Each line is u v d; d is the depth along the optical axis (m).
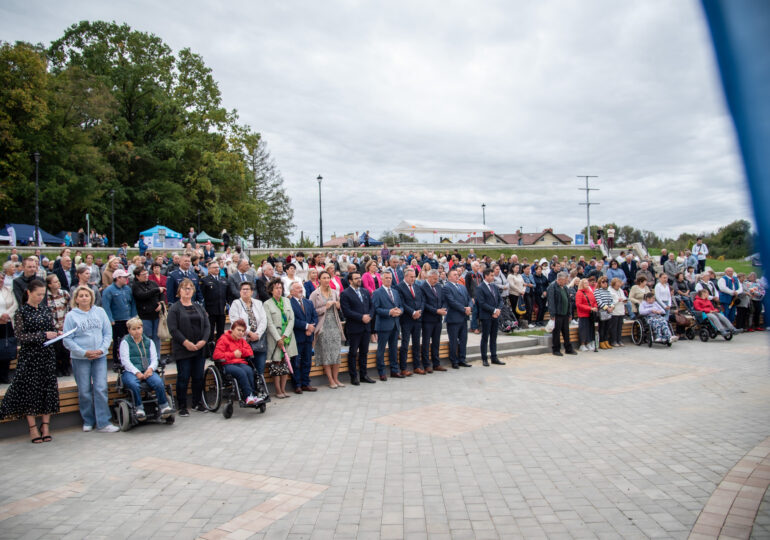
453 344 12.09
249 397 8.12
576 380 10.59
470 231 51.34
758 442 6.62
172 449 6.71
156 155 44.81
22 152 35.38
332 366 10.36
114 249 28.88
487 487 5.29
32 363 7.08
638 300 15.80
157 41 46.06
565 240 81.31
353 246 37.56
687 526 4.37
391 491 5.21
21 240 33.53
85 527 4.53
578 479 5.47
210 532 4.40
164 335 10.39
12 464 6.25
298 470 5.84
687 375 11.01
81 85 40.03
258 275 13.07
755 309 17.62
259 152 74.75
